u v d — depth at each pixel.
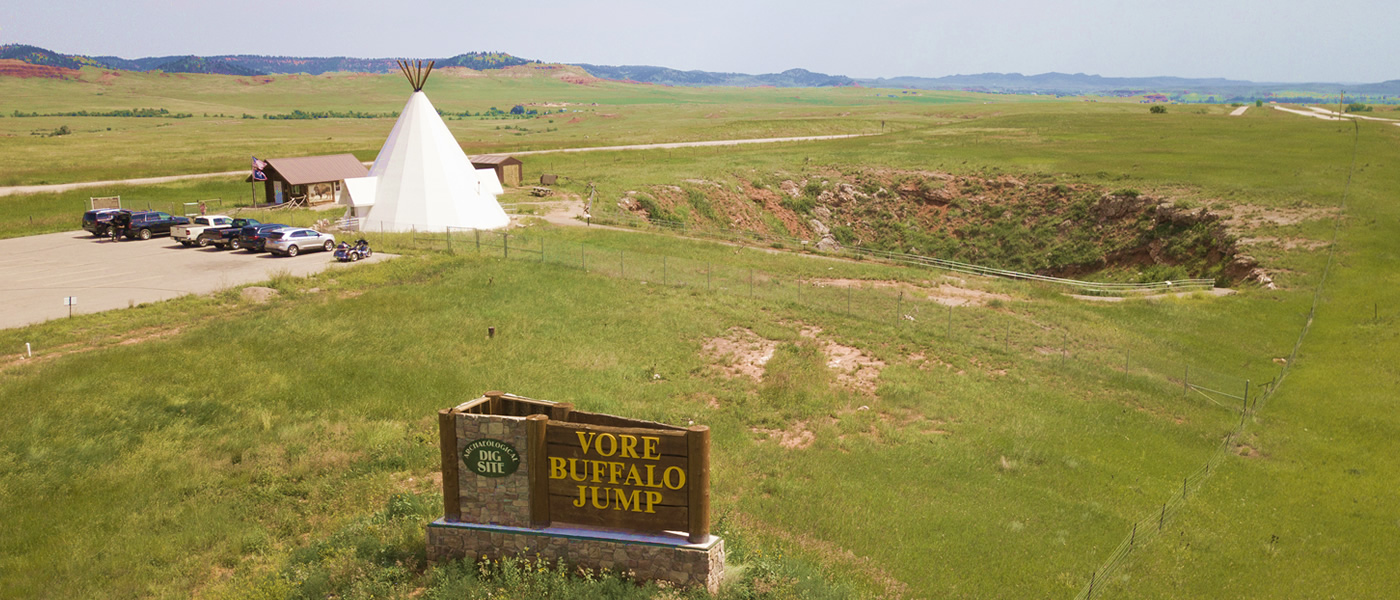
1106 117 140.88
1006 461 22.12
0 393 22.22
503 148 117.94
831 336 32.72
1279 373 31.50
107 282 38.16
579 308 34.84
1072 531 18.30
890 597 14.70
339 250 43.22
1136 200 66.50
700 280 40.81
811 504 18.61
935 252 72.88
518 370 26.64
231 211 62.50
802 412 24.91
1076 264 65.88
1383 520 19.23
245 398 23.12
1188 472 22.11
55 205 65.62
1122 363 31.17
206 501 17.12
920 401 26.16
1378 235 51.53
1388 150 85.19
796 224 77.25
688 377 27.55
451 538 12.92
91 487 17.59
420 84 56.72
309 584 12.62
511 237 50.88
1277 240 52.53
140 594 13.45
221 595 13.03
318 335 29.36
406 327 31.02
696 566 12.02
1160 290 48.84
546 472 12.64
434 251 46.44
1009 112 192.50
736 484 19.36
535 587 11.79
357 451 20.05
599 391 25.27
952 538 17.56
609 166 95.19
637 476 12.37
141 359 25.61
